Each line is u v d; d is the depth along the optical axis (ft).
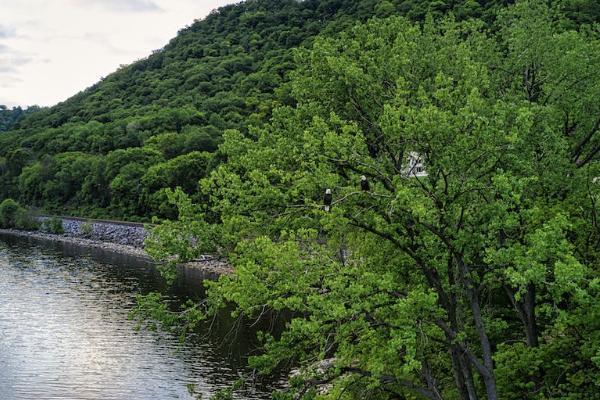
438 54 74.43
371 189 58.23
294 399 54.13
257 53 585.22
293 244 53.01
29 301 193.06
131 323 168.04
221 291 57.11
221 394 58.49
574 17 156.15
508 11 80.53
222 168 70.23
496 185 48.65
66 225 397.60
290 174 62.44
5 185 513.86
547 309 53.93
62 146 528.63
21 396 118.73
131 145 477.36
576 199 63.31
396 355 53.16
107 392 120.37
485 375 53.78
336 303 49.55
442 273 55.77
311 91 76.48
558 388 58.08
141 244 328.29
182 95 555.69
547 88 70.44
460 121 50.98
